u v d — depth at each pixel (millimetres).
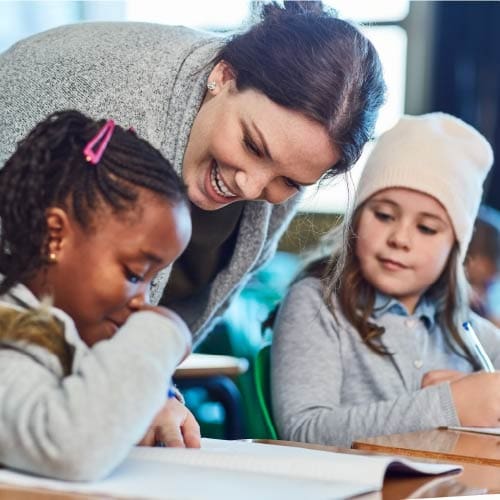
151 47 2008
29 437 1197
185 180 1919
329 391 2506
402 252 2602
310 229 2684
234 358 3770
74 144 1350
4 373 1240
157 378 1239
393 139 2654
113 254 1325
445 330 2734
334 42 1833
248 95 1815
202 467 1329
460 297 2730
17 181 1350
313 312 2592
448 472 1454
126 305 1351
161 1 6164
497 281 3756
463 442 1889
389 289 2617
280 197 1908
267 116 1784
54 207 1327
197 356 3699
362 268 2633
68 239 1326
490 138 6082
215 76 1905
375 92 1875
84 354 1258
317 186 2008
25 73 1985
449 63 6141
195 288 2262
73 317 1346
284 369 2535
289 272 4363
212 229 2158
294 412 2438
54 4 6262
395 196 2605
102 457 1199
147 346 1256
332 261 2596
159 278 1997
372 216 2631
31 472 1233
